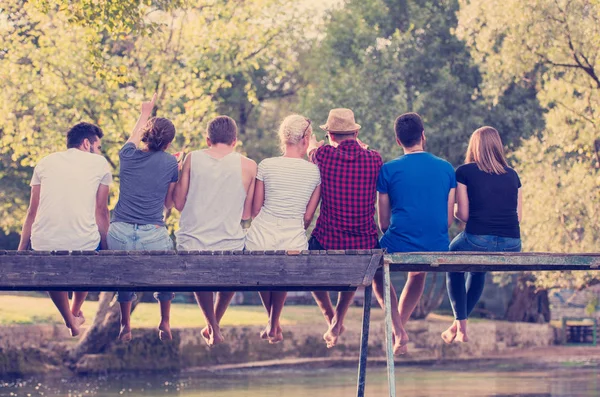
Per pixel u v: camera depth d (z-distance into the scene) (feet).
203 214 24.03
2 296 93.20
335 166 23.97
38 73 71.51
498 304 142.31
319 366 92.63
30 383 69.26
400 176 24.27
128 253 20.83
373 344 100.63
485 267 24.07
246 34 74.64
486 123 108.06
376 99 100.73
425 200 24.22
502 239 25.12
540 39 67.31
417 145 25.03
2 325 73.61
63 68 68.64
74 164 24.07
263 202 24.52
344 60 111.24
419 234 24.12
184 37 73.05
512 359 107.76
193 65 73.67
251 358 90.84
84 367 76.07
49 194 23.71
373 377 80.59
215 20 74.02
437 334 106.11
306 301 132.36
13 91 67.77
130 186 24.04
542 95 72.08
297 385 71.36
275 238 23.80
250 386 69.72
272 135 124.26
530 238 79.82
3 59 68.33
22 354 73.41
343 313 25.99
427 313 114.62
